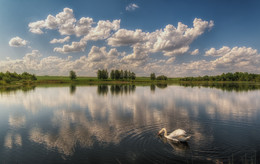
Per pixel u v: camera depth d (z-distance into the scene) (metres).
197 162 11.18
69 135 16.45
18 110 28.97
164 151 12.78
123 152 12.75
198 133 16.59
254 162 11.07
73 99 41.84
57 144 14.43
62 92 60.50
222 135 16.00
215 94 52.00
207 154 12.25
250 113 25.28
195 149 13.06
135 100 39.50
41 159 12.02
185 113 25.41
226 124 19.62
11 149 13.64
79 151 13.08
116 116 23.81
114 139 15.20
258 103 34.59
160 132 15.93
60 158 12.11
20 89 75.62
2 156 12.52
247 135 15.98
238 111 26.75
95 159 11.88
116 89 75.12
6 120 22.53
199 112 26.12
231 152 12.49
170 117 22.98
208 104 33.53
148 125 19.28
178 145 13.72
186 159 11.56
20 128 19.02
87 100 39.97
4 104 34.97
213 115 24.08
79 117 23.58
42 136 16.38
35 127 19.31
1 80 120.50
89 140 15.11
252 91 61.81
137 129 17.84
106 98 43.34
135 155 12.27
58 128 18.72
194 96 46.88
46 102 37.28
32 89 75.50
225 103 34.78
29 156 12.47
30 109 29.75
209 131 17.20
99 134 16.53
